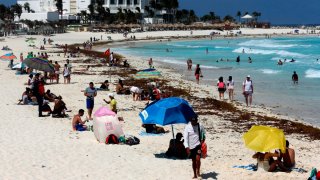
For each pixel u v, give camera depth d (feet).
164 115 51.06
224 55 277.64
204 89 128.26
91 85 79.77
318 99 113.70
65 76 127.65
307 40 491.72
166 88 124.57
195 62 225.56
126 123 77.46
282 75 166.20
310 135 73.77
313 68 190.90
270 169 50.08
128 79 142.51
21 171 48.88
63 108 80.07
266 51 304.71
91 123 75.36
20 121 75.15
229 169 50.98
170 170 50.42
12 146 59.16
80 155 55.72
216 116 87.81
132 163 52.95
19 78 133.80
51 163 52.06
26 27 556.10
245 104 105.19
